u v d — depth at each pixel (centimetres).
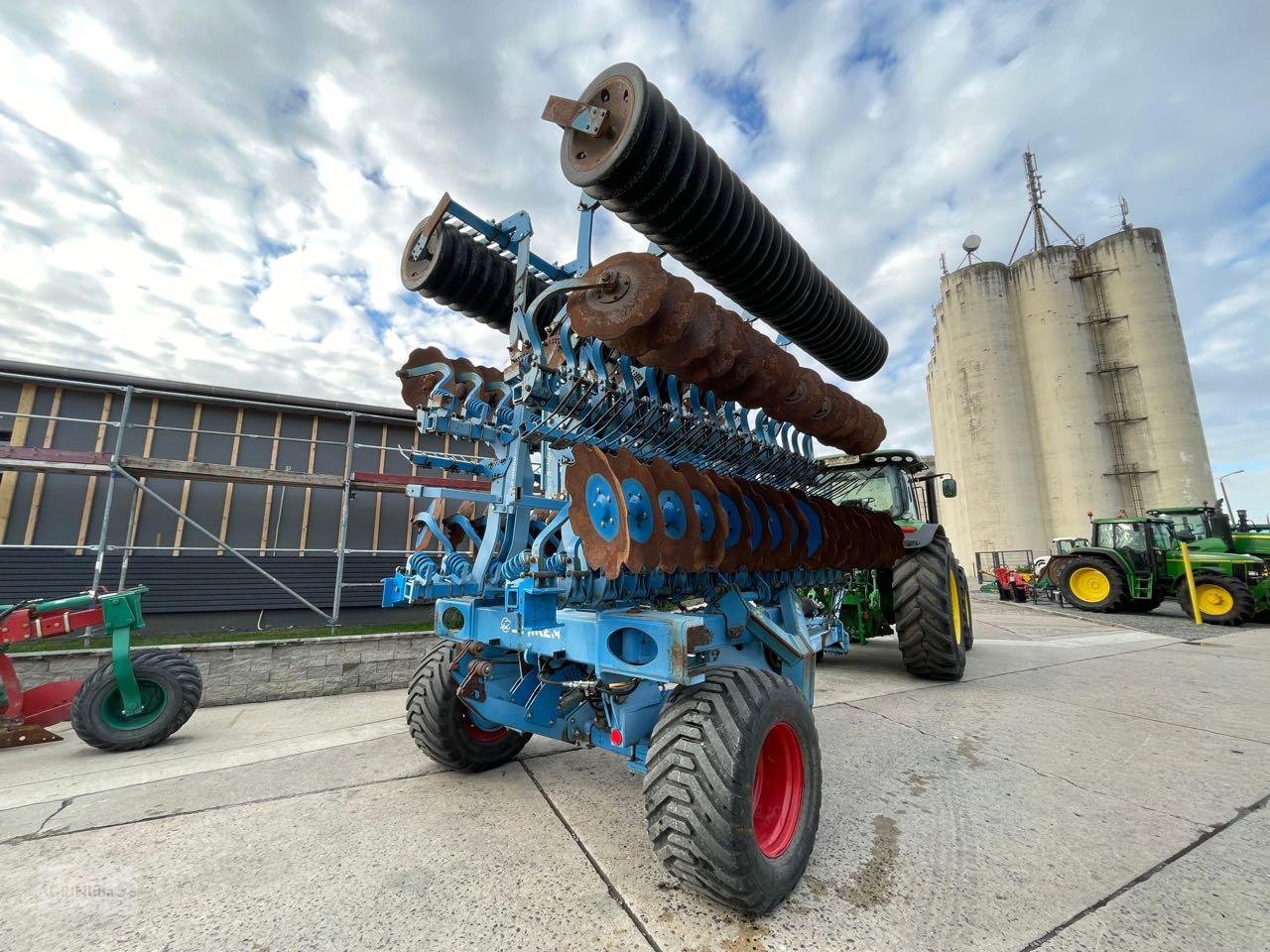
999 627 908
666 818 164
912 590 487
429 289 282
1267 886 182
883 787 263
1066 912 168
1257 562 947
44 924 160
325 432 821
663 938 154
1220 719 377
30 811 244
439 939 152
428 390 268
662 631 177
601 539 174
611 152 178
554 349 275
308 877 185
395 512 852
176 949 148
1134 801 247
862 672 543
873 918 164
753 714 173
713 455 298
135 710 358
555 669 237
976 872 190
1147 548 1048
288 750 339
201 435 750
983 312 2592
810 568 334
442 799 253
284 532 778
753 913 162
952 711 397
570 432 259
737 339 228
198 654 479
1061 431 2419
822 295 275
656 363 209
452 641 289
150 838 216
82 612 360
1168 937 156
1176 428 2272
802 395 286
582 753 321
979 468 2520
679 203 194
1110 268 2439
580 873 188
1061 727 359
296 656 512
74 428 695
